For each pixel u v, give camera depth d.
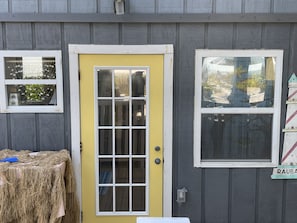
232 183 2.94
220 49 2.81
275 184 2.94
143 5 2.74
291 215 2.95
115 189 2.93
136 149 2.90
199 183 2.93
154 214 2.94
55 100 2.84
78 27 2.76
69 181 2.68
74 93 2.81
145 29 2.77
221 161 2.92
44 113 2.84
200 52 2.80
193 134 2.88
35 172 2.31
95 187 2.91
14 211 2.31
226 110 2.88
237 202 2.95
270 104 2.88
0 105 2.81
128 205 2.94
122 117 2.86
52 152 2.78
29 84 2.82
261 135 2.92
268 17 2.76
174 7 2.75
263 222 2.95
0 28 2.75
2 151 2.77
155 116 2.85
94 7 2.74
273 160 2.92
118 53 2.78
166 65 2.80
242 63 2.84
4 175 2.28
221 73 2.85
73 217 2.82
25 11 2.73
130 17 2.73
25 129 2.85
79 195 2.91
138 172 2.92
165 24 2.77
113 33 2.77
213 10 2.77
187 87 2.84
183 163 2.91
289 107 2.88
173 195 2.94
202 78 2.84
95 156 2.89
